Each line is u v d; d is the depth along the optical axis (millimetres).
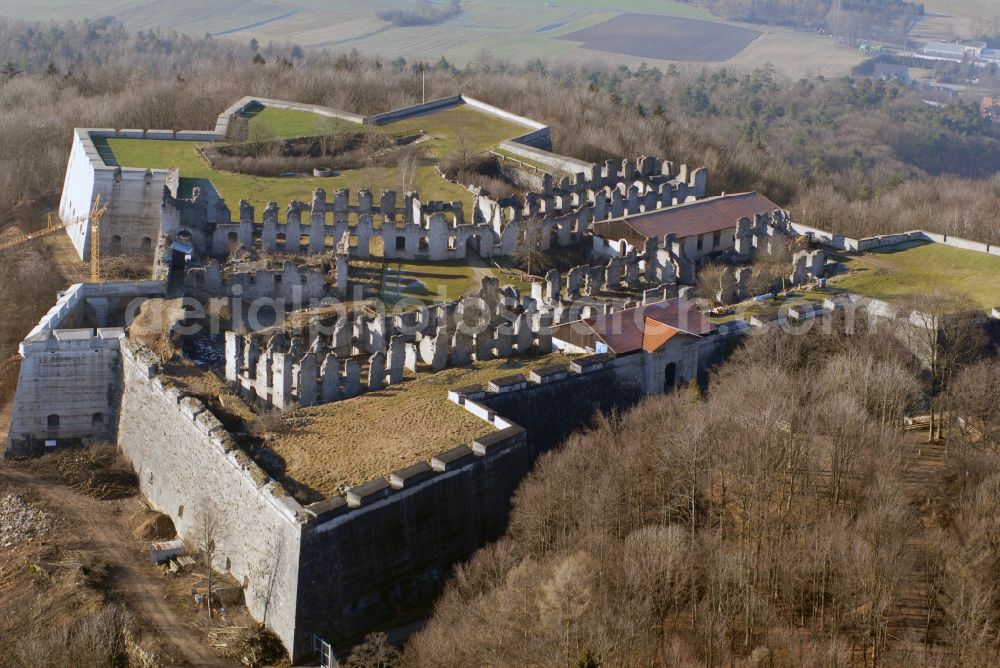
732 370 175500
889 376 166500
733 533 140875
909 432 163500
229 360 171500
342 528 139375
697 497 145125
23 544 156625
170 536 159625
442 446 153125
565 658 120438
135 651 138125
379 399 166000
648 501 144750
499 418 158000
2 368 194250
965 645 122938
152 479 167250
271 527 140875
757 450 143750
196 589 147125
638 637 124188
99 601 144625
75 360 177375
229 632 139875
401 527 144500
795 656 124250
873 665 125375
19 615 143625
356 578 141375
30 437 178125
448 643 128625
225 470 149500
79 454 176000
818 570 131625
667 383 180125
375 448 152625
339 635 140625
